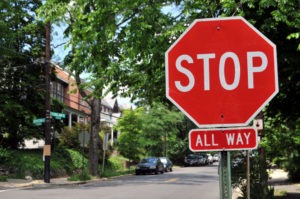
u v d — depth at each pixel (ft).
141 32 29.50
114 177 109.50
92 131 102.78
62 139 120.88
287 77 29.32
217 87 12.02
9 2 86.89
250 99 11.87
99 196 57.62
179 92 12.12
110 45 31.42
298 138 48.21
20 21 95.81
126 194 60.75
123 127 151.02
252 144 11.73
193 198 56.65
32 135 101.81
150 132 180.96
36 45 101.55
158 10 30.45
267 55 11.93
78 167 110.63
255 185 40.06
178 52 12.23
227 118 11.91
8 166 88.53
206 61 12.12
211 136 11.90
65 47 33.22
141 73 34.40
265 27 25.64
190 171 147.02
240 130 11.82
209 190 68.39
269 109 35.32
